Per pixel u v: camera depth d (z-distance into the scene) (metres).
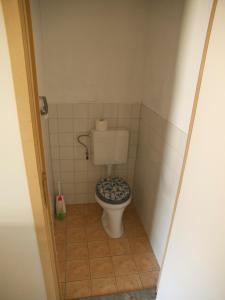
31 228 0.99
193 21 1.15
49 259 1.09
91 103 2.01
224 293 0.76
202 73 0.87
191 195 0.97
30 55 0.77
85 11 1.71
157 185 1.73
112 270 1.72
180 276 1.10
